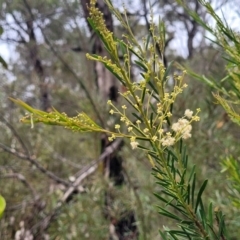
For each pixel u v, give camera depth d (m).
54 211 2.86
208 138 2.14
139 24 2.63
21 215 3.03
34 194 3.21
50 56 4.97
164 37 0.61
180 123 0.54
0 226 2.85
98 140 3.09
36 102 3.78
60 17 3.78
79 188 3.02
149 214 2.27
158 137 0.60
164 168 0.56
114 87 3.10
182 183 0.57
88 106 2.82
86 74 3.44
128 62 0.56
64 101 3.45
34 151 3.59
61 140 3.89
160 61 0.60
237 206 0.79
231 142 2.19
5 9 3.46
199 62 2.69
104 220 2.62
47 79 4.94
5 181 3.27
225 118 2.08
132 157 2.63
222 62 2.27
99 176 2.80
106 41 0.55
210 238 0.60
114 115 2.72
